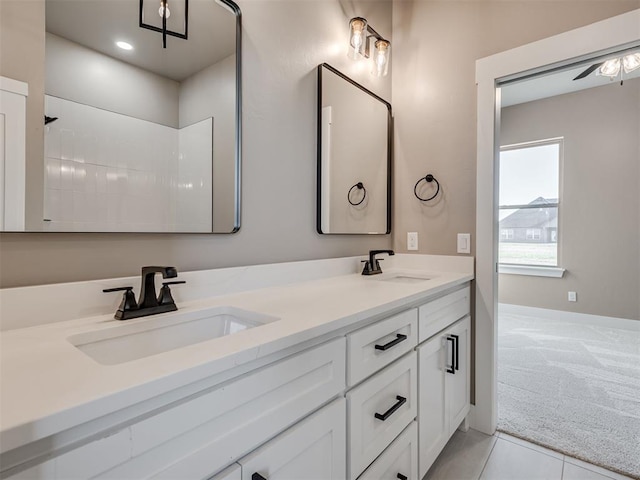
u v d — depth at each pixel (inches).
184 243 45.7
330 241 69.1
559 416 77.8
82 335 30.6
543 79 144.8
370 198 79.7
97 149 37.6
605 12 60.9
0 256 31.8
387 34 87.0
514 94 161.0
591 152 153.8
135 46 40.9
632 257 144.3
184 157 45.3
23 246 33.1
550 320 161.5
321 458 33.4
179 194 44.8
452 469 61.0
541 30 67.4
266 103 56.1
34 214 33.3
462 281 68.1
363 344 39.6
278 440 28.8
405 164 86.1
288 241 59.9
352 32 70.6
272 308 40.1
